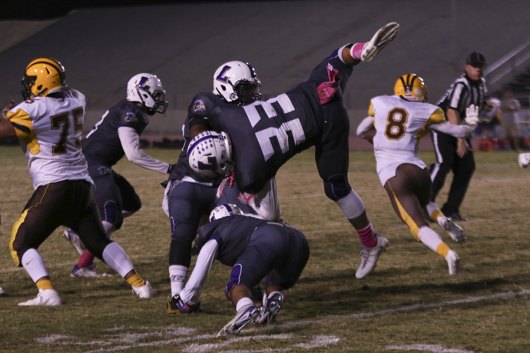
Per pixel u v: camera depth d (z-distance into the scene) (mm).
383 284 13133
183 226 11555
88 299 12266
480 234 18250
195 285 10625
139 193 26750
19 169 35219
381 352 9062
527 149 46000
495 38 63688
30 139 11734
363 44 11281
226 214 10039
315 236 18234
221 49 71438
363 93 60594
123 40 76125
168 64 70625
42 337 9883
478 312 11078
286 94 11234
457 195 20328
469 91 19781
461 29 65688
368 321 10594
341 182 12289
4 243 17688
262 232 9656
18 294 12734
